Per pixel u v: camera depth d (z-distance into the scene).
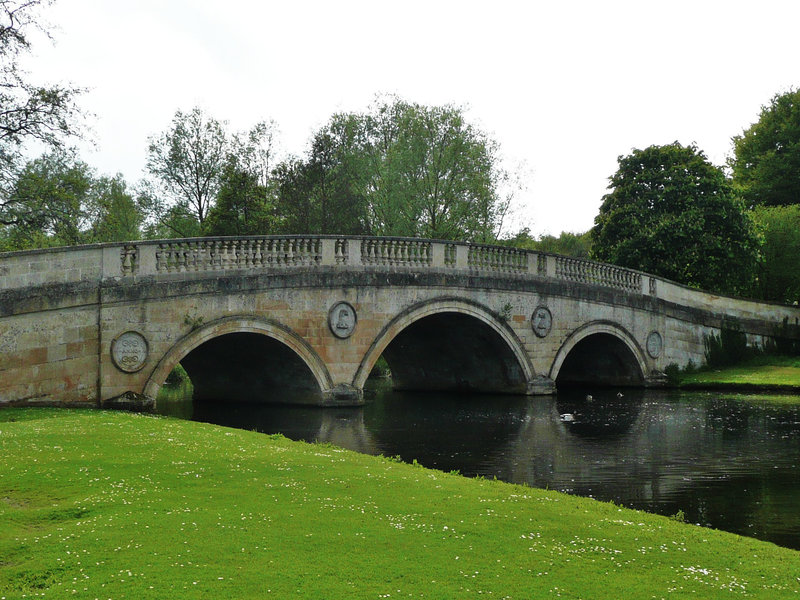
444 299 26.92
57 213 30.94
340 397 24.17
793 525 10.78
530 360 30.28
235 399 28.41
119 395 19.77
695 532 9.05
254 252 22.56
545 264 30.75
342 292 24.25
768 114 54.06
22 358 18.28
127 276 20.11
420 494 10.02
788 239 43.62
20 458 11.02
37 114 26.84
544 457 16.41
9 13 24.77
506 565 7.08
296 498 9.36
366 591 6.23
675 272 39.94
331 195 44.41
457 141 41.12
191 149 41.41
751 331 38.88
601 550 7.79
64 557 6.86
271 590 6.16
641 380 34.81
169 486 9.73
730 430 20.80
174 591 6.05
